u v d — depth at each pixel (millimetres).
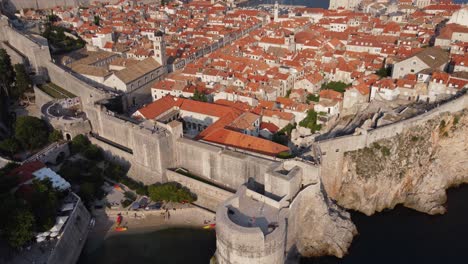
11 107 143625
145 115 125375
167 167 108812
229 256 79000
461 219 103875
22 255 82000
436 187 111125
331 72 161375
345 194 109188
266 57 183250
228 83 157750
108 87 152125
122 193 108062
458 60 139250
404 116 116250
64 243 86812
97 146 122875
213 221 99750
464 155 117125
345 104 136625
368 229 101188
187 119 134500
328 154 105062
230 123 120375
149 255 91688
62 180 99250
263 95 145125
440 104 119312
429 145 112938
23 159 114188
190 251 92688
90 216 100500
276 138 122000
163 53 170500
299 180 90125
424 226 102000
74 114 136500
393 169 108312
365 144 108625
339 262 92000
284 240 80312
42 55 158250
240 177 100312
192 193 105438
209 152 102938
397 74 145750
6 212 81938
